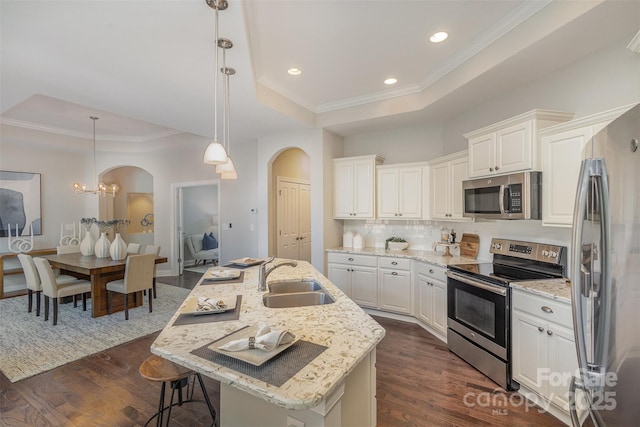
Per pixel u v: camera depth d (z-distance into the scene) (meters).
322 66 3.07
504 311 2.40
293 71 3.17
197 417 2.12
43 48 2.21
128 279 3.94
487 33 2.49
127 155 6.47
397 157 4.47
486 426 2.01
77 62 2.42
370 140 4.70
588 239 1.22
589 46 2.22
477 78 2.75
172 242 6.55
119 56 2.35
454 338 2.99
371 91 3.74
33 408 2.21
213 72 2.62
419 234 4.34
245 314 1.71
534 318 2.18
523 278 2.49
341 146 4.87
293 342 1.28
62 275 4.96
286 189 5.56
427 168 4.00
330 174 4.55
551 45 2.21
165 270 6.57
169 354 1.23
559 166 2.24
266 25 2.36
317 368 1.12
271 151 4.76
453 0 2.10
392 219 4.42
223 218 5.77
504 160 2.65
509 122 2.58
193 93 3.04
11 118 4.95
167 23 1.93
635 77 2.07
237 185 5.58
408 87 3.60
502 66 2.52
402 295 3.87
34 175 5.69
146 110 3.54
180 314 1.70
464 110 3.62
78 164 6.27
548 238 2.66
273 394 0.96
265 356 1.16
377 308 4.05
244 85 2.87
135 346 3.21
